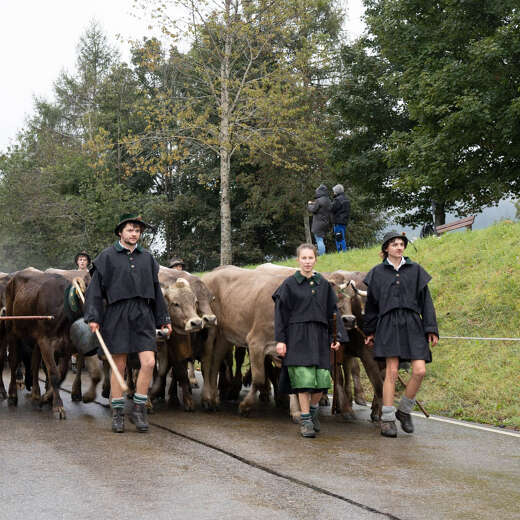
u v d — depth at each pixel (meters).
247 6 23.14
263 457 4.97
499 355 8.13
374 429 6.30
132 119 38.66
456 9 20.20
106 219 32.38
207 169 34.28
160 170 24.05
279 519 3.56
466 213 24.98
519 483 4.38
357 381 7.89
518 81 18.97
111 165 37.47
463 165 20.52
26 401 7.86
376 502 3.89
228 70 23.78
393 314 6.02
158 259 36.41
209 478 4.32
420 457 5.09
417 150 20.36
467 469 4.72
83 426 6.17
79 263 10.85
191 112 23.70
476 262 10.95
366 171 26.36
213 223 34.12
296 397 6.68
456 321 9.48
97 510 3.64
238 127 24.14
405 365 6.39
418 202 26.55
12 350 7.62
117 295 5.99
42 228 36.00
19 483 4.15
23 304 7.21
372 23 22.52
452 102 19.58
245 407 6.98
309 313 5.98
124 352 5.94
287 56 24.59
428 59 20.41
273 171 30.61
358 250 15.67
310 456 5.05
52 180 35.19
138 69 39.66
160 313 6.22
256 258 34.12
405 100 21.84
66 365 7.36
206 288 7.53
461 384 7.79
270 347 6.94
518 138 18.95
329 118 27.84
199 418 6.82
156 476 4.35
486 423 6.62
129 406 7.52
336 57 26.84
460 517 3.67
